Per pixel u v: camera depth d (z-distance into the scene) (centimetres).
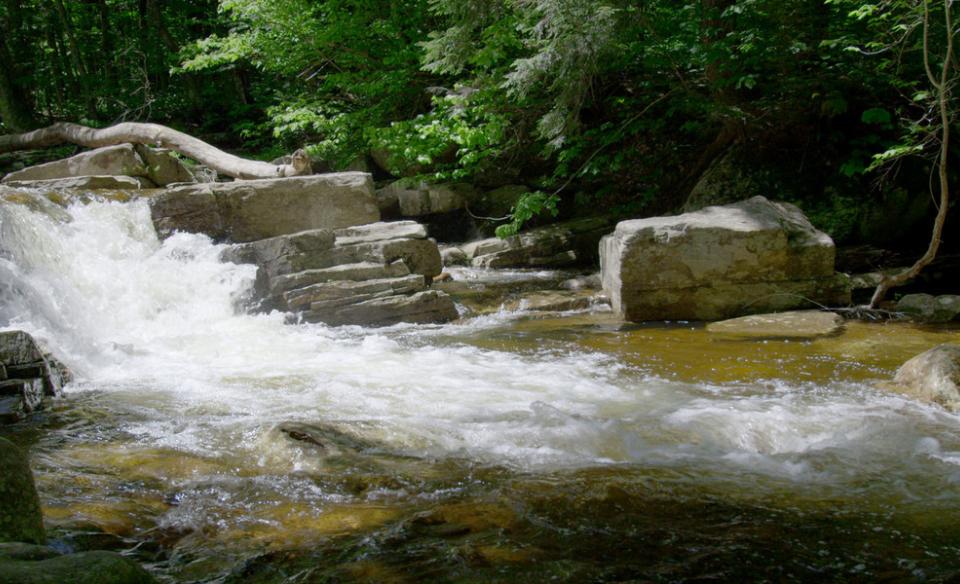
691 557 291
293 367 644
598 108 1463
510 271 1218
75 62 1902
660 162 1417
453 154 1474
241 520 326
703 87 1262
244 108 1834
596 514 332
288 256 891
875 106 1148
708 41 1098
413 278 895
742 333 754
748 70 1171
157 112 1936
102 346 695
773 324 777
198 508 338
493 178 1495
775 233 825
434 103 1405
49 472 384
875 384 562
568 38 1048
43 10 1844
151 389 571
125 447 427
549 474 384
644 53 1212
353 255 918
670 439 440
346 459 400
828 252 834
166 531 314
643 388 564
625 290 834
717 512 336
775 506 344
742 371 612
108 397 547
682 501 349
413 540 305
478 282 1081
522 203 1199
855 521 327
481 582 269
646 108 1264
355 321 858
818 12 1103
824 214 1121
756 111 1218
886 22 948
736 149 1237
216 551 295
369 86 1480
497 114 1337
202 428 464
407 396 542
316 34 1488
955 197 1089
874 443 432
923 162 1085
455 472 386
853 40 979
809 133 1194
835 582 271
